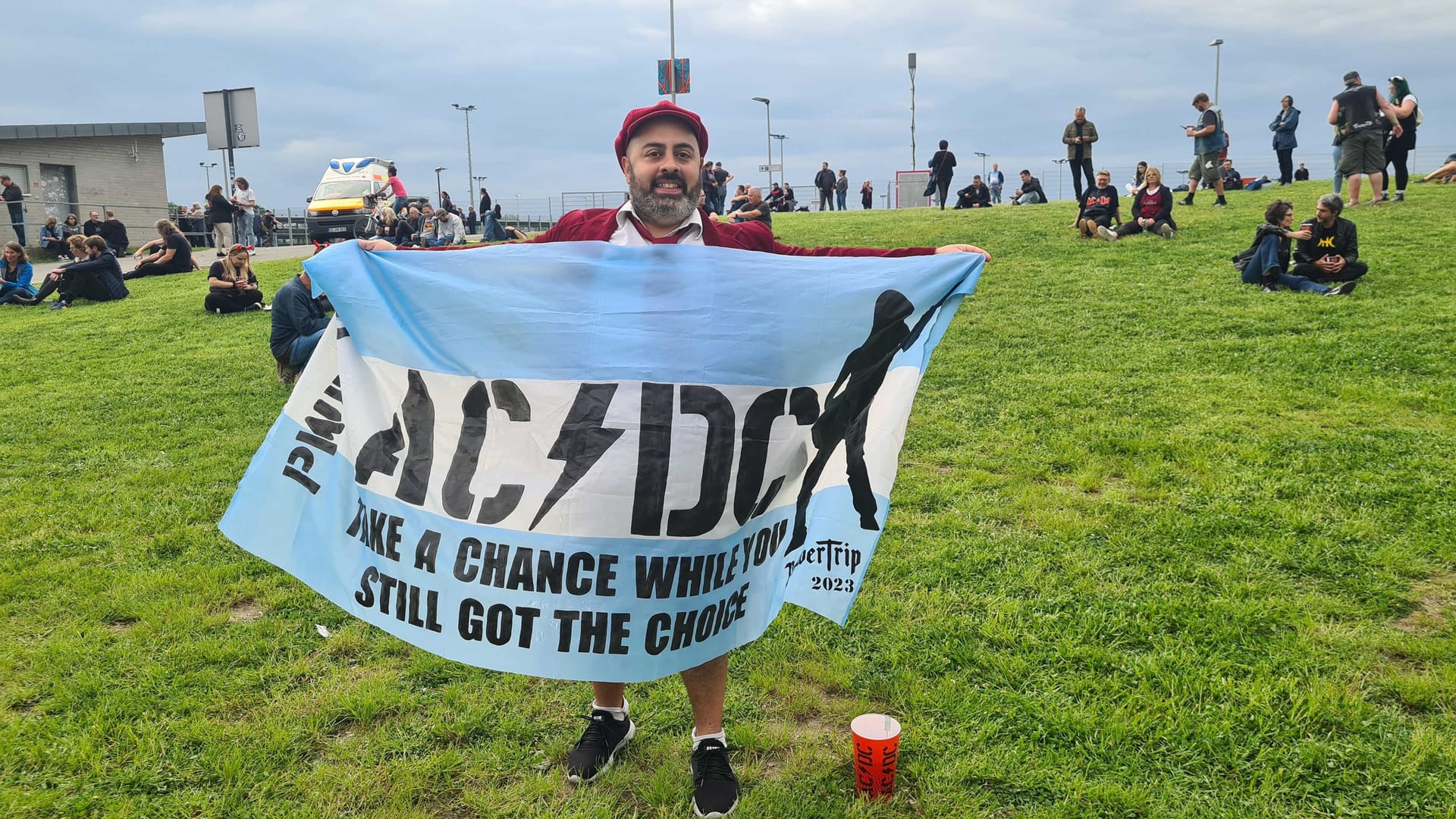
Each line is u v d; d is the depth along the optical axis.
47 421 8.29
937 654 3.86
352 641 4.09
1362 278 10.95
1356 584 4.25
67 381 10.11
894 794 3.02
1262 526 4.94
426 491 2.88
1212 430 6.57
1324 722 3.26
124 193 32.34
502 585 2.78
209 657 3.96
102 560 5.06
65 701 3.63
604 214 3.16
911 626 4.11
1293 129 20.41
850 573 3.10
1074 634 3.96
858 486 3.11
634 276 2.93
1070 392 7.75
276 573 4.85
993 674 3.69
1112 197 15.64
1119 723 3.30
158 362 10.73
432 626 2.83
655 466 2.78
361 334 3.04
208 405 8.63
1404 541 4.68
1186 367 8.30
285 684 3.77
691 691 3.03
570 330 2.88
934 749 3.24
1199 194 21.19
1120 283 12.07
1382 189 16.05
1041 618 4.10
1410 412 6.76
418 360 2.97
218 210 23.47
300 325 8.51
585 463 2.77
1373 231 13.62
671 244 2.98
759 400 2.89
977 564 4.70
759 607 2.96
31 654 4.01
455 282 2.99
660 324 2.88
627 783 3.14
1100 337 9.56
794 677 3.78
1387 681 3.45
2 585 4.68
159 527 5.55
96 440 7.61
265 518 3.00
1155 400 7.39
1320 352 8.34
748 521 2.89
